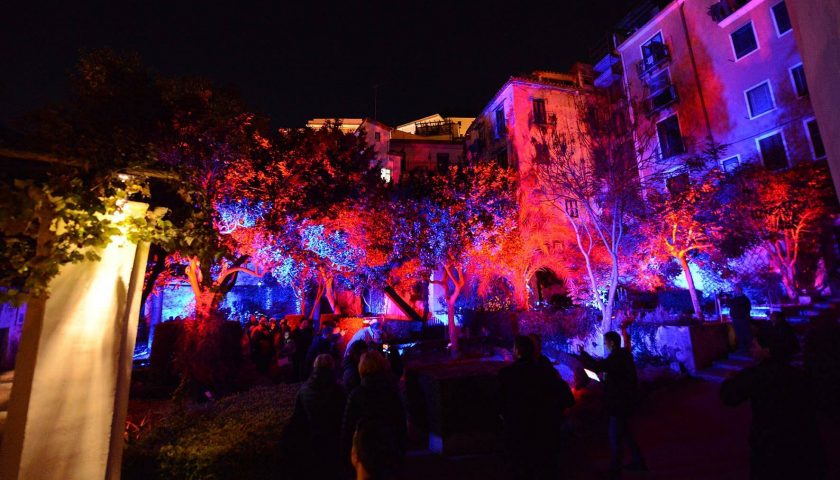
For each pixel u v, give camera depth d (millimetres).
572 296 19531
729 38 21859
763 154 20094
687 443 6086
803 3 2254
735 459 5332
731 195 15484
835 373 6445
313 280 24438
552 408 3691
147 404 6969
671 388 9328
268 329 12672
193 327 8172
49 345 2861
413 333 21391
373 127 37375
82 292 3051
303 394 4129
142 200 3684
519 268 20141
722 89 21906
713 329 11062
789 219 14438
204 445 4379
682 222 15047
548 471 3562
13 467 2736
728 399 3098
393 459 3463
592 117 16422
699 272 19266
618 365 5027
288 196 15891
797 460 2730
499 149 27516
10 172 3004
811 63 2197
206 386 8047
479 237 18781
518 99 26016
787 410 2820
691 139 22703
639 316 14375
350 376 5645
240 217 13328
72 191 2906
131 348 3449
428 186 21031
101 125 9180
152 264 8398
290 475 4043
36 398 2779
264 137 15445
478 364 7113
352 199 19469
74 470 2859
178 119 11000
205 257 4020
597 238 18828
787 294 15266
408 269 20750
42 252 2834
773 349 2973
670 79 24156
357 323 18719
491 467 5211
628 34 28969
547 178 17094
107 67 10188
